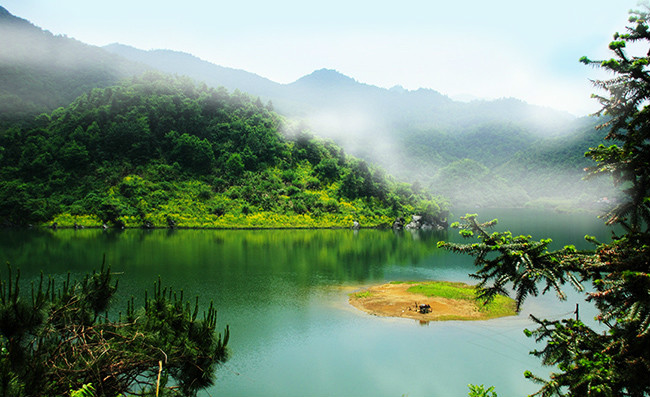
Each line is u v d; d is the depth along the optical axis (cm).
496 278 875
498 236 901
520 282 841
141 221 13825
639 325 732
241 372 3456
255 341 4178
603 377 750
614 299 805
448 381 3297
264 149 18712
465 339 4225
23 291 5562
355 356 3800
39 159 15288
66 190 14800
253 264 8362
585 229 14488
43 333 1224
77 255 8694
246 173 17162
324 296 6012
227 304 5512
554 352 894
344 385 3219
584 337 872
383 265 8638
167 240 11250
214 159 17625
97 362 1191
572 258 849
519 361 3700
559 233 12900
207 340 1573
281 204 15900
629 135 809
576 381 793
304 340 4216
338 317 4991
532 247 852
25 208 13338
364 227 15825
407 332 4462
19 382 1095
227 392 3102
